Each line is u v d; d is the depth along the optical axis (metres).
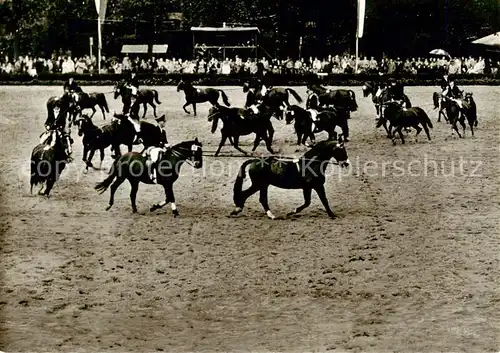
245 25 83.94
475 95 63.66
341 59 79.62
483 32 83.56
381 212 25.06
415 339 14.34
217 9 84.56
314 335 14.67
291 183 23.95
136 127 30.92
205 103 58.03
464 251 20.47
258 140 34.72
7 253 20.33
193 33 83.38
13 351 13.80
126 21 86.56
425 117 39.00
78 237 21.98
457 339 14.38
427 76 74.62
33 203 26.14
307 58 84.12
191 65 78.25
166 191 24.58
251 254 20.41
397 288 17.55
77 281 18.16
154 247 21.08
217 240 21.77
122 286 17.83
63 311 16.14
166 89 70.81
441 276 18.36
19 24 79.12
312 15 82.50
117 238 21.95
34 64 76.81
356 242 21.48
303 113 36.38
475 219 24.03
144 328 15.19
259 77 41.34
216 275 18.64
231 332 14.94
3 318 15.60
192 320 15.67
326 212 25.11
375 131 43.72
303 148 36.81
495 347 13.91
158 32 87.00
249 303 16.67
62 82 72.75
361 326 15.20
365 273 18.70
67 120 42.31
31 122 46.47
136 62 77.50
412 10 82.00
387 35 83.69
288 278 18.36
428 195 27.61
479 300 16.62
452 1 82.19
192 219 24.12
